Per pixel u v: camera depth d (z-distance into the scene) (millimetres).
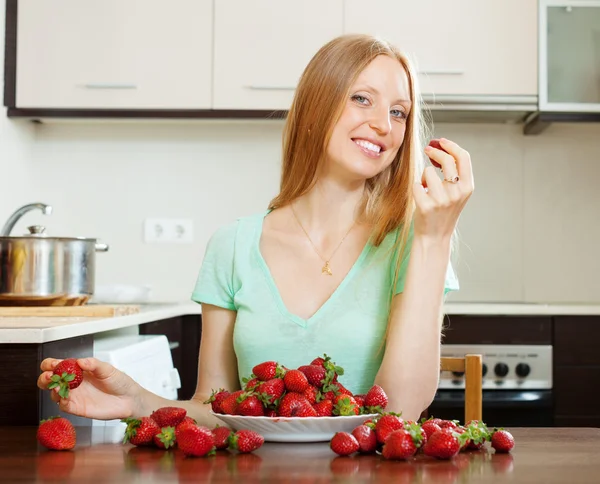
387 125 1377
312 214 1480
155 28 3312
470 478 870
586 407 2963
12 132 3371
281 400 1076
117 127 3623
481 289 3568
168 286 3609
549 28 3266
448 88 3270
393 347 1239
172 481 859
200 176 3629
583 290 3566
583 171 3592
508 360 2963
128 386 1162
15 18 3328
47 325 1737
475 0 3273
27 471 918
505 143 3594
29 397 1631
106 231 3617
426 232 1236
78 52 3318
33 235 2295
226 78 3299
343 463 951
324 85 1406
